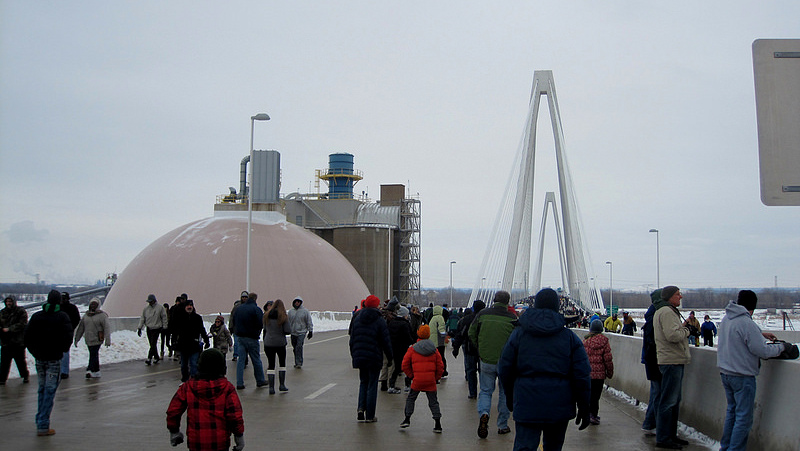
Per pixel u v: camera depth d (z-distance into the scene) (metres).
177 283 62.88
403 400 14.86
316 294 66.81
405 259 93.38
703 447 9.70
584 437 10.48
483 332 10.76
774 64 5.40
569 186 62.56
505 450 9.53
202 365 6.41
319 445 9.70
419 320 20.52
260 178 78.75
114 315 63.06
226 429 6.40
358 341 11.66
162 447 9.36
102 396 14.28
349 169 95.12
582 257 60.41
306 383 17.14
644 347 10.83
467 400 14.83
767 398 8.61
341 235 88.75
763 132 5.37
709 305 153.50
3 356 15.70
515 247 57.62
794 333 38.69
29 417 11.65
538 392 6.73
